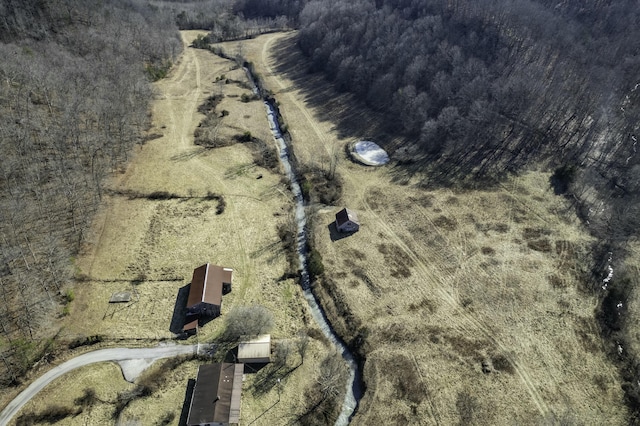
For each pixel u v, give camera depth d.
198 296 71.69
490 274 81.94
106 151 102.69
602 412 61.00
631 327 71.69
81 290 74.50
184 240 86.88
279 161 115.75
